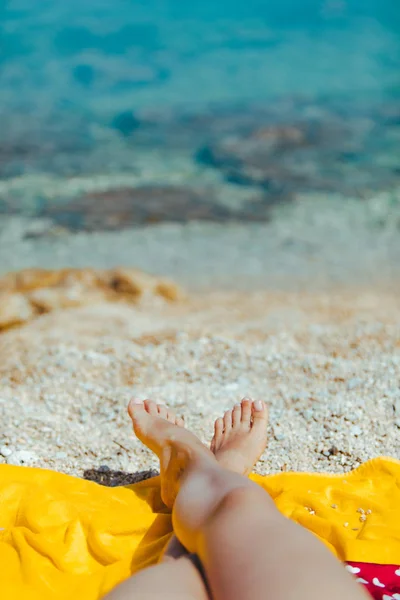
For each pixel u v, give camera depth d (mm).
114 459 3379
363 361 4328
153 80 17859
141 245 9547
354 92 16625
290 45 20438
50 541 2557
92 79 17859
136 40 20703
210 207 10875
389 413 3564
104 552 2486
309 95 16531
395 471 2994
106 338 5164
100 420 3717
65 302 6969
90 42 20422
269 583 1745
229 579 1826
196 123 14781
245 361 4402
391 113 15148
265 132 13930
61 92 17000
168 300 7457
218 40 20922
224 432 3008
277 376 4156
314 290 7992
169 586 1882
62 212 10586
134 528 2590
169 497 2643
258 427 2990
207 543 1969
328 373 4117
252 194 11383
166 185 11680
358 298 7516
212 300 7566
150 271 8664
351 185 11594
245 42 20766
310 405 3715
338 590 1693
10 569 2422
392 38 20781
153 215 10562
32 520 2666
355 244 9578
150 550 2459
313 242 9672
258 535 1896
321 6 23656
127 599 1815
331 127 14297
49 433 3564
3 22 21922
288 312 6711
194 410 3727
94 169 12336
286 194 11336
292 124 14367
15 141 13711
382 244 9555
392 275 8508
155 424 2861
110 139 14016
